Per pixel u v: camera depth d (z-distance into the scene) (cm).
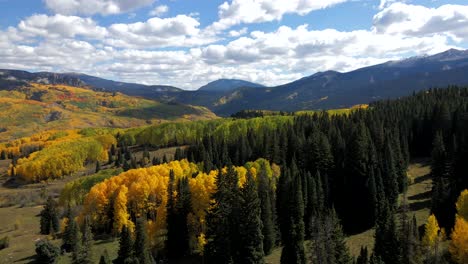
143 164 19412
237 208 6869
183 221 8438
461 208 7019
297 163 11638
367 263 5850
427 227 6656
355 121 17012
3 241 9962
